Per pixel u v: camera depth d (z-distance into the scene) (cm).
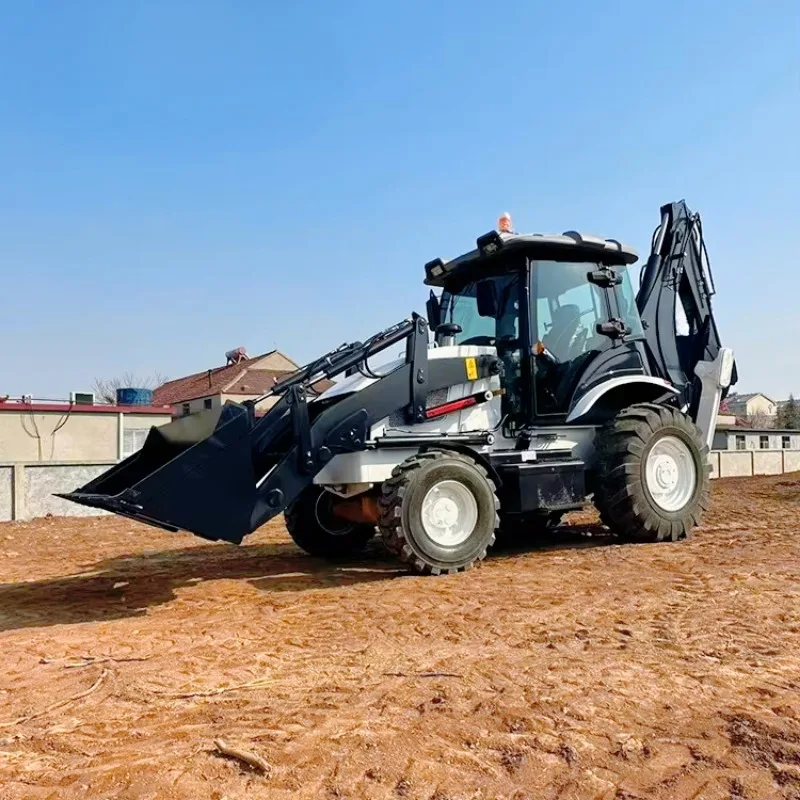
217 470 449
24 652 351
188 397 3822
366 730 241
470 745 229
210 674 310
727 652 319
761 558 539
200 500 442
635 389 679
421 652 332
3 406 1462
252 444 468
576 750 224
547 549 629
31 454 1495
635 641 339
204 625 397
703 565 518
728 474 2461
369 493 559
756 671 293
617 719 247
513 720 247
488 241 598
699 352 755
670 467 647
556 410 613
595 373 636
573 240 619
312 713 258
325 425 511
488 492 541
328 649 343
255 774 212
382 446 536
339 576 539
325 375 520
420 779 208
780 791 199
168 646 357
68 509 1250
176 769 215
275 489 482
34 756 230
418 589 466
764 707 255
